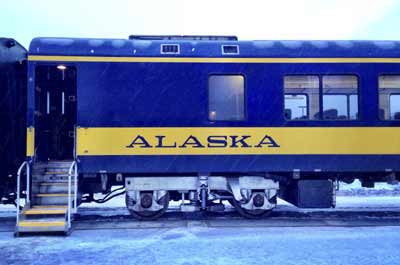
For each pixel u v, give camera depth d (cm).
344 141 834
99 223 829
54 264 553
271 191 862
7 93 818
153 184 841
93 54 815
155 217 859
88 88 812
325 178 888
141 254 597
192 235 711
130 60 821
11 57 836
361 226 784
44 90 900
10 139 826
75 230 762
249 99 828
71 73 912
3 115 805
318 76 840
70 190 750
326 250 610
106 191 880
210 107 829
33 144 794
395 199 1198
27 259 576
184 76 827
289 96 835
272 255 586
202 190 841
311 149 830
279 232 730
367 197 1252
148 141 817
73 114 916
